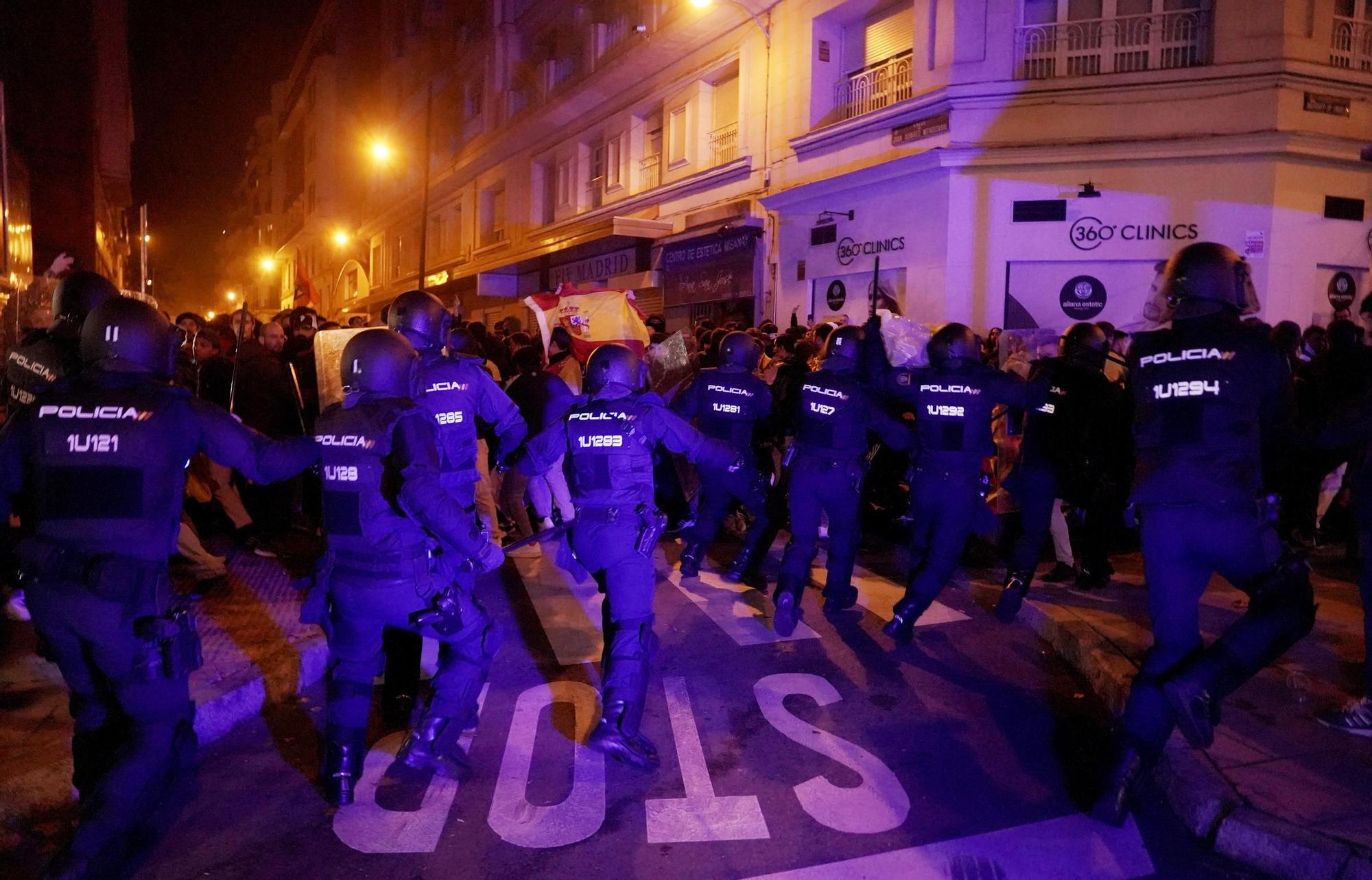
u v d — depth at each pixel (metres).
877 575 6.98
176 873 3.12
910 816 3.53
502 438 4.74
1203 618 5.43
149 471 2.96
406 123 41.69
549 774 3.86
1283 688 4.39
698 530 6.53
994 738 4.21
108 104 21.33
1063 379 5.57
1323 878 3.01
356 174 50.88
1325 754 3.71
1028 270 13.90
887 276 15.38
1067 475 5.54
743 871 3.17
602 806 3.60
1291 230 12.84
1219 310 3.40
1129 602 5.79
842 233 16.22
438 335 4.58
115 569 2.84
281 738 4.18
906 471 8.07
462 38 34.03
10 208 12.54
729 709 4.52
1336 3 13.05
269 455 3.20
